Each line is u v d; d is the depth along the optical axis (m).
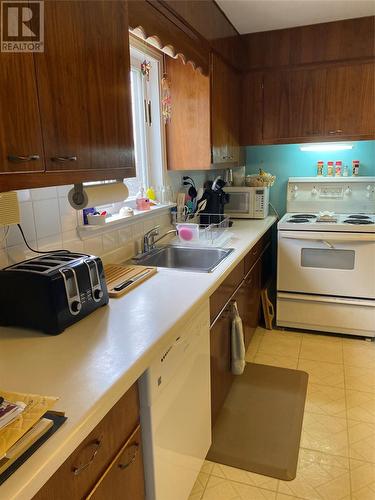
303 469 1.74
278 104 3.09
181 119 2.46
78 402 0.83
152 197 2.38
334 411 2.12
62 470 0.78
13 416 0.73
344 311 2.90
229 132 2.87
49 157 1.04
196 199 2.83
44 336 1.15
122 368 0.96
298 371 2.52
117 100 1.34
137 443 1.11
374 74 2.81
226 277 1.93
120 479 1.02
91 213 1.76
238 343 2.16
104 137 1.28
